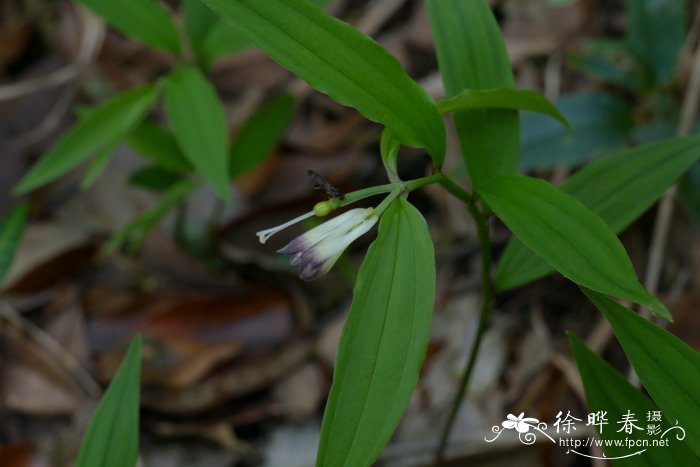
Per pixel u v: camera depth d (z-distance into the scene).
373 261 0.48
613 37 0.81
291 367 0.71
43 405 0.71
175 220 0.79
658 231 0.65
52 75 0.91
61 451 0.69
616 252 0.48
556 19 0.83
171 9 0.90
